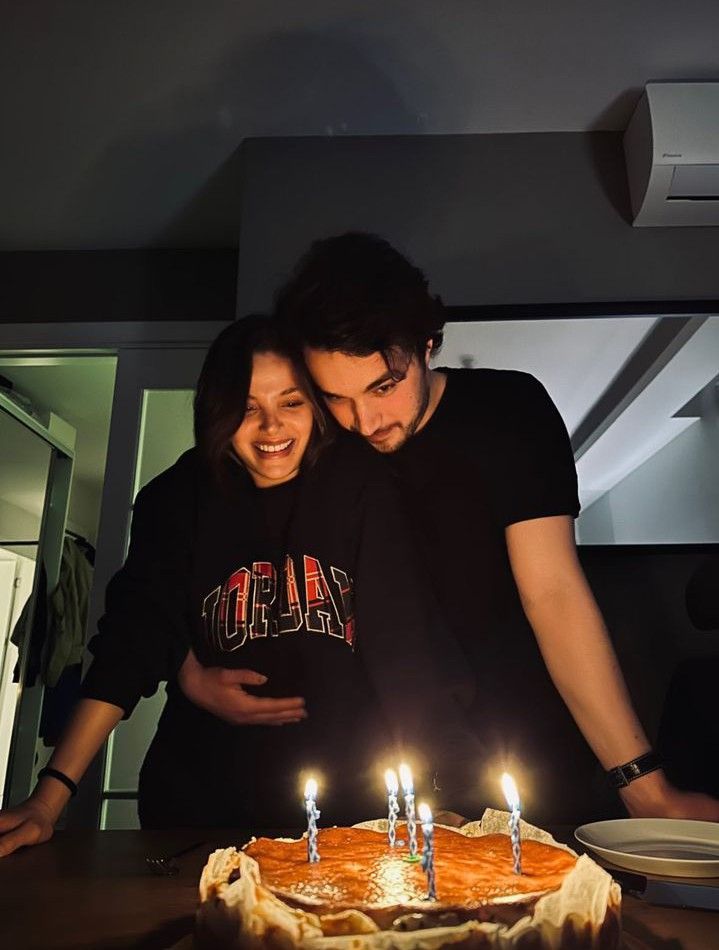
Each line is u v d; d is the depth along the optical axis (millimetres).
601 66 1947
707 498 1767
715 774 1537
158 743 1290
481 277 2039
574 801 1399
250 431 1221
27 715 3172
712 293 2002
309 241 2084
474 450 1364
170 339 2584
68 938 496
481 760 1040
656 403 1860
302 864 468
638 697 1624
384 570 1154
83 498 4566
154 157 2246
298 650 1212
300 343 1146
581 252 2055
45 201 2434
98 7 1759
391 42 1865
